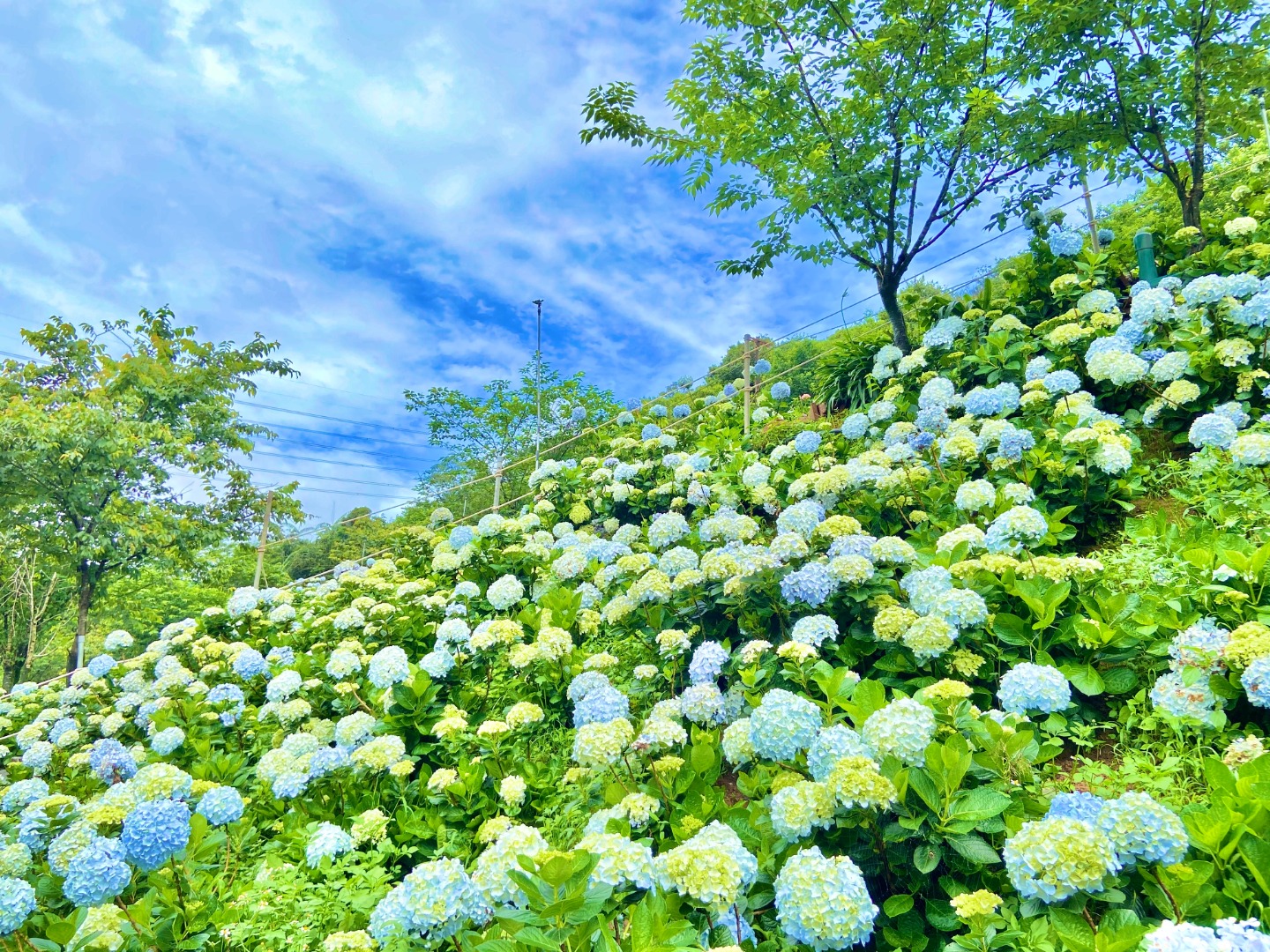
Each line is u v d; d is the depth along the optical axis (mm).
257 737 6324
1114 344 6633
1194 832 2318
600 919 2252
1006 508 5039
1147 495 5547
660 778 3480
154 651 8781
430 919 2717
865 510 5863
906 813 2594
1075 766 3389
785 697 3166
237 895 3717
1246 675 2928
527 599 7176
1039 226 9430
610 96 9195
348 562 12297
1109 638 3609
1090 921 2125
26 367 18297
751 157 9633
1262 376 5734
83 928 3221
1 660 18438
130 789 4277
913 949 2453
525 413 27047
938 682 3389
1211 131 9195
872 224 9477
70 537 16047
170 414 18953
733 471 8281
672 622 4980
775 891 2590
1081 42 8711
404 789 4352
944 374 8195
